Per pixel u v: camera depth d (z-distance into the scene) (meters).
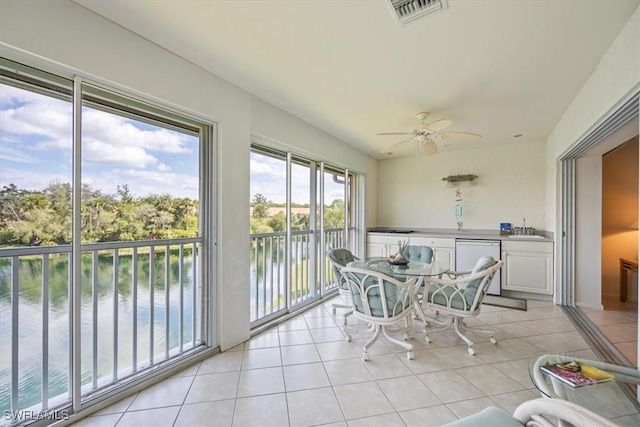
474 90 2.67
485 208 4.82
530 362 1.47
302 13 1.68
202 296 2.49
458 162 5.04
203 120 2.39
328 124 3.68
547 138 4.21
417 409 1.75
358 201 5.19
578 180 3.64
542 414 1.01
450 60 2.17
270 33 1.87
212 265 2.49
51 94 1.62
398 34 1.86
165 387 1.99
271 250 3.32
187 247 2.43
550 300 3.88
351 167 4.74
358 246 5.15
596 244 3.58
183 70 2.18
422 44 1.97
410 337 2.77
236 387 1.99
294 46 2.02
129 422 1.65
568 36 1.86
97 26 1.71
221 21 1.76
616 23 1.74
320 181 4.03
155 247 2.21
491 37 1.88
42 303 1.66
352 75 2.41
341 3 1.59
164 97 2.06
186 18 1.74
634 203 3.91
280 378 2.10
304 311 3.60
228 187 2.56
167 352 2.25
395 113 3.27
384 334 2.57
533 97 2.82
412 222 5.43
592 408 1.20
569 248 3.70
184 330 2.42
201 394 1.91
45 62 1.53
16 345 1.59
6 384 1.56
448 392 1.92
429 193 5.29
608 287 4.07
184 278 2.42
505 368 2.22
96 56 1.71
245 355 2.45
